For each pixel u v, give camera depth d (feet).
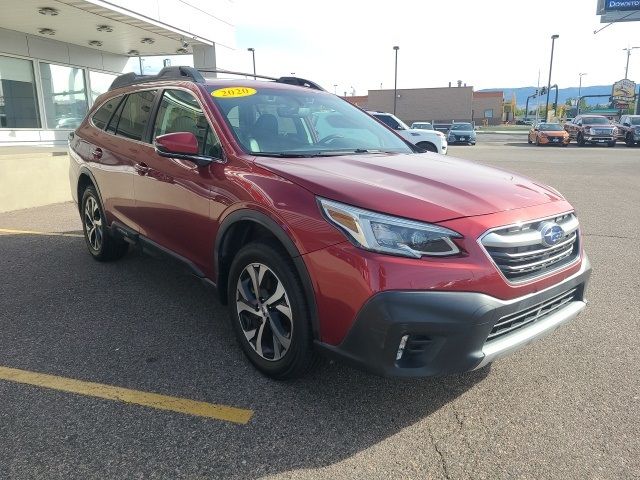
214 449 8.38
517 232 8.82
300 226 8.89
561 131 100.27
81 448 8.35
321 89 15.61
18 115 46.09
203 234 11.44
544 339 12.37
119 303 14.26
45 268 17.24
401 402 9.73
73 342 11.96
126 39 47.14
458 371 8.23
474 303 8.04
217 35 48.98
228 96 12.55
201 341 12.05
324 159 10.85
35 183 28.50
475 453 8.36
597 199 32.91
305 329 9.12
